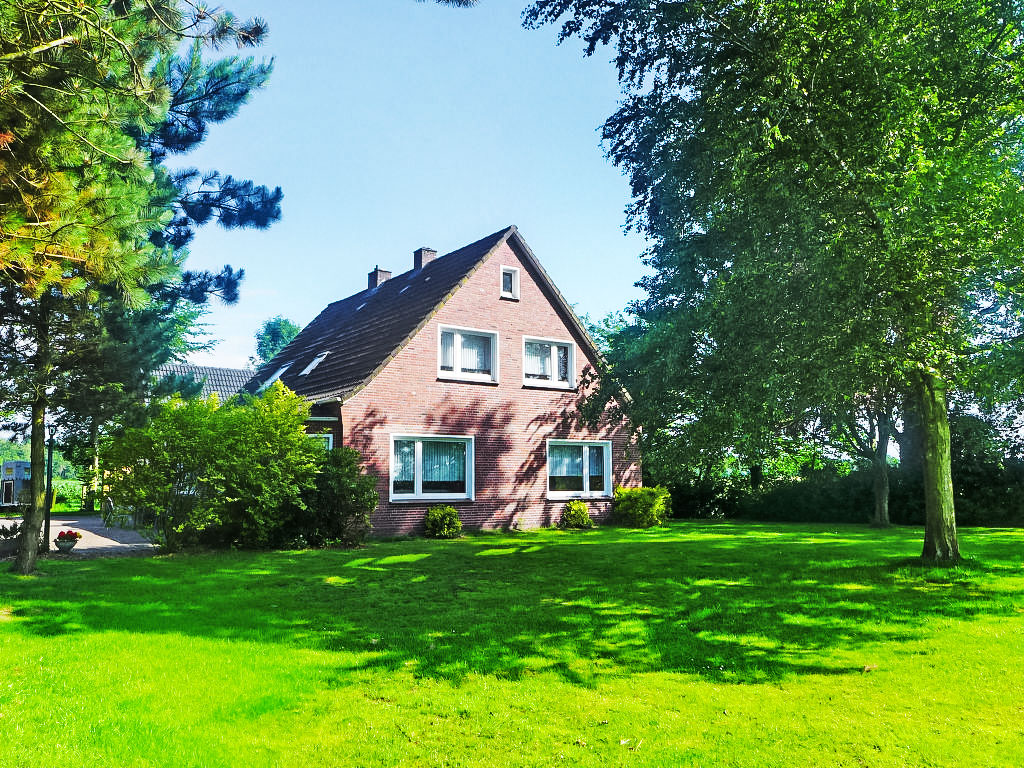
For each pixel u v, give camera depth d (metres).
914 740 4.48
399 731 4.68
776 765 4.12
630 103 12.29
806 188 9.78
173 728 4.67
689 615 8.14
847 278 9.27
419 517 18.69
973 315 10.45
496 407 20.52
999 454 21.95
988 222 9.41
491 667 6.10
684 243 11.70
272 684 5.60
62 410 13.40
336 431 18.00
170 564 12.49
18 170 6.85
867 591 9.52
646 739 4.54
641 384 12.84
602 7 12.07
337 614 8.27
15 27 6.61
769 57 10.27
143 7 7.98
